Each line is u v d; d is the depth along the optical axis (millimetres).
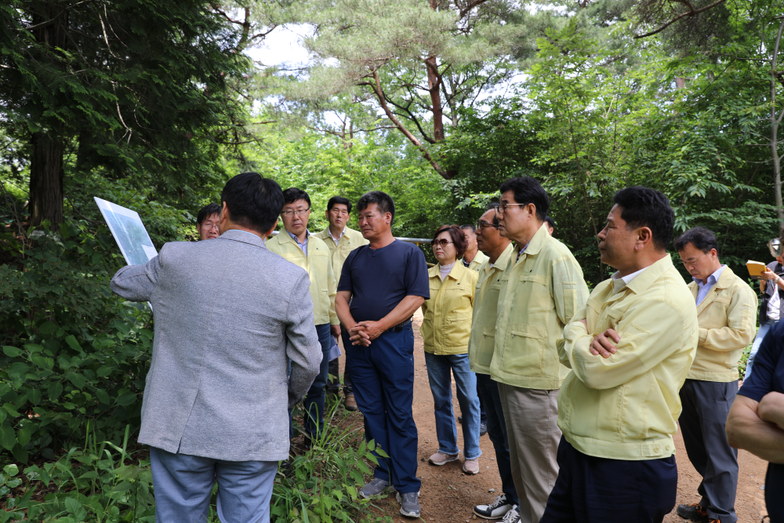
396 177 17109
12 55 3426
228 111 5902
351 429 3791
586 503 1677
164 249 1784
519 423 2348
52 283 3143
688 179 8039
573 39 9766
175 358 1677
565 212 11008
